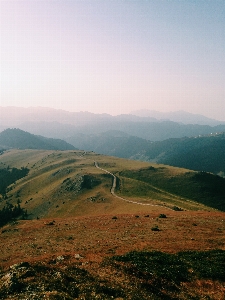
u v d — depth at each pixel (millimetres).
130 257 30094
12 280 20766
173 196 146250
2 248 48688
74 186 178000
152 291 21922
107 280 22750
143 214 71812
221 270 27031
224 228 49656
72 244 44250
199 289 23500
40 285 20625
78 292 20219
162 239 41781
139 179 186750
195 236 43062
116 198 136000
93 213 118438
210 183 174875
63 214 137875
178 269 26938
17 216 169750
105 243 42031
